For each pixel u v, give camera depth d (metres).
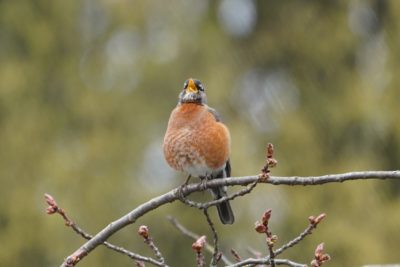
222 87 16.66
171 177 16.11
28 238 16.20
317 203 15.88
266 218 5.04
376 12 18.02
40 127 17.00
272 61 18.45
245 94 17.61
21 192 16.45
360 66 18.05
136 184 16.16
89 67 17.56
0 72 17.19
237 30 18.83
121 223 5.86
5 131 16.91
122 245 15.68
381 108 16.95
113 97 16.97
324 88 17.92
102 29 17.75
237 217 15.35
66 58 17.67
